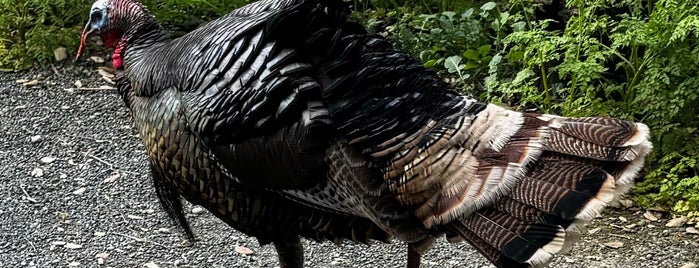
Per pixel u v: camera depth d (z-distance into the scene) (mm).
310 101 3746
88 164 6008
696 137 5719
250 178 3928
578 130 3604
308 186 3871
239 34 3877
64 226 5387
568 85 6438
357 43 3781
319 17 3867
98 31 4453
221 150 3902
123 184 5805
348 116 3705
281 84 3738
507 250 3455
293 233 4254
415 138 3629
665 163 5727
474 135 3604
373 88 3719
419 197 3631
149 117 4098
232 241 5266
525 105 6332
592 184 3465
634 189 5691
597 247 5246
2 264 5027
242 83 3799
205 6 7148
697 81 5555
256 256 5141
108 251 5168
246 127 3799
